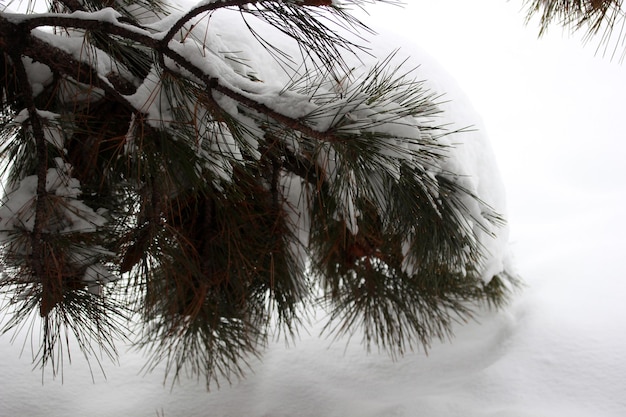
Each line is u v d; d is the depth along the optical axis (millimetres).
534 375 2395
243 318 2137
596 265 3154
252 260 1969
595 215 4355
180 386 2553
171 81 1448
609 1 1598
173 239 1697
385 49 2445
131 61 1651
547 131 7242
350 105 1484
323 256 2193
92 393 2512
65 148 1663
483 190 2410
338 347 2814
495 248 2434
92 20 1376
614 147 6398
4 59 1602
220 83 1421
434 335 2754
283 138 1582
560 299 2861
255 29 2086
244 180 1780
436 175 1881
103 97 1682
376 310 2293
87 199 1702
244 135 1507
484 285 2703
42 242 1501
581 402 2227
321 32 1342
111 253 1581
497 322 2820
